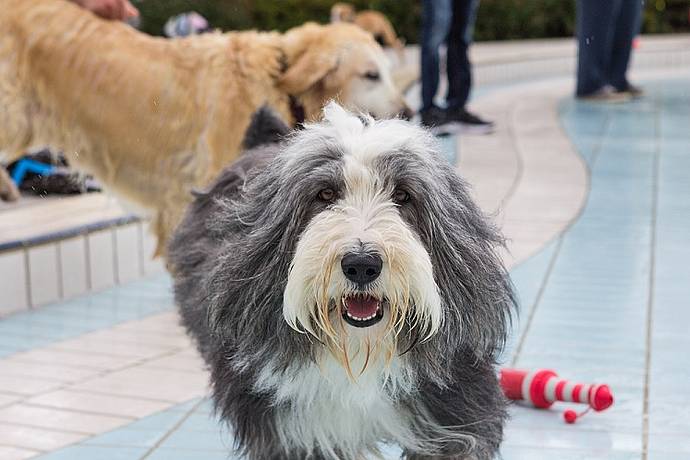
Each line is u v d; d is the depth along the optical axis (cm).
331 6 1853
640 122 1238
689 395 455
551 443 409
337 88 610
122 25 612
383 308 301
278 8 1822
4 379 491
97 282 647
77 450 412
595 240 716
